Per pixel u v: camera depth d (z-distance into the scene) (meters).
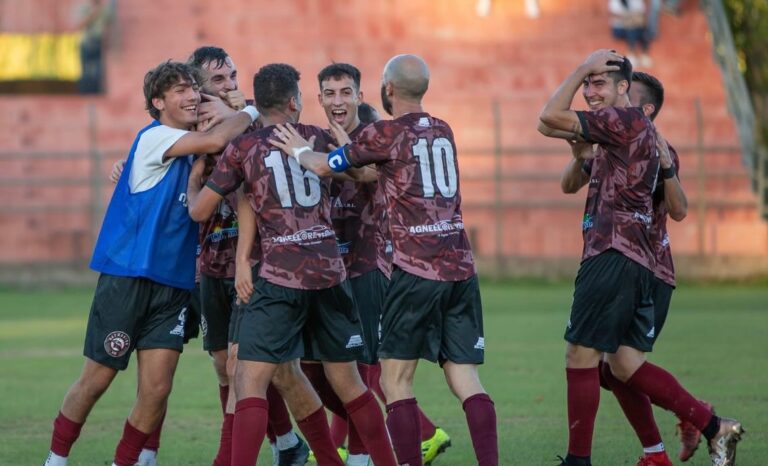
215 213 24.39
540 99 96.81
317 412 22.48
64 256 88.44
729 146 91.06
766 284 86.00
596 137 22.44
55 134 93.19
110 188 89.50
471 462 25.70
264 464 26.05
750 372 37.84
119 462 22.61
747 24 107.69
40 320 61.91
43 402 34.38
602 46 98.62
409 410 21.73
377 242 25.94
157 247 22.38
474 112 95.88
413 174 21.62
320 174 21.52
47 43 95.19
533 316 60.28
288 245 21.48
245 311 21.62
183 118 22.94
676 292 78.31
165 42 96.38
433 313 21.72
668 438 28.09
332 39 97.50
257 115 23.23
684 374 37.44
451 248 21.78
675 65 97.75
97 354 22.34
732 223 90.25
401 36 98.00
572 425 22.98
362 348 22.52
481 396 21.73
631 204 22.59
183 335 23.06
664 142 23.44
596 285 22.53
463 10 98.88
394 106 22.42
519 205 91.06
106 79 95.00
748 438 27.06
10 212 89.06
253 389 21.19
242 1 97.88
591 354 22.91
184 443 27.95
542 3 99.38
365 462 24.75
